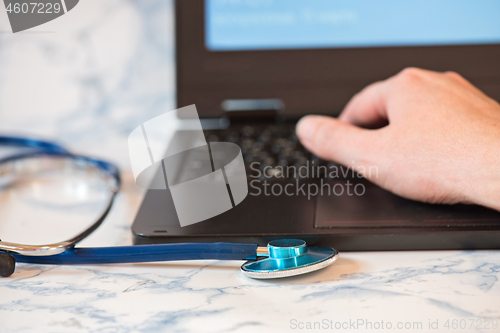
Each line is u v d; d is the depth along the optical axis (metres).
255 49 0.55
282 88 0.56
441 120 0.31
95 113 0.70
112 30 0.70
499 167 0.27
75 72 0.70
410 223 0.29
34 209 0.38
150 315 0.22
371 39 0.55
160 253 0.27
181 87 0.56
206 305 0.23
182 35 0.55
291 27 0.55
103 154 0.55
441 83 0.37
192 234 0.29
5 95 0.69
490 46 0.54
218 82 0.56
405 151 0.31
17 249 0.27
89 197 0.41
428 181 0.30
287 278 0.25
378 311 0.22
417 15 0.54
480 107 0.34
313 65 0.56
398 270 0.26
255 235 0.28
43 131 0.65
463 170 0.29
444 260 0.27
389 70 0.55
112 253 0.27
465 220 0.29
